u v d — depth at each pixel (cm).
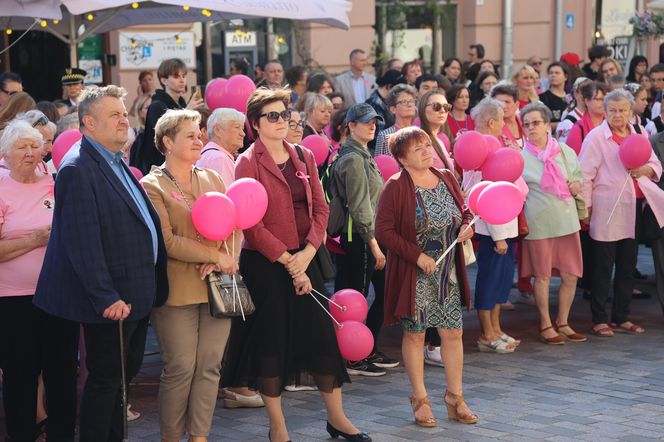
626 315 1273
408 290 885
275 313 812
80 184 716
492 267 1153
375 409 950
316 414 934
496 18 2706
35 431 833
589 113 1328
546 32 2755
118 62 2214
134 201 738
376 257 1043
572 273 1214
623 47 2767
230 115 938
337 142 1230
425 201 885
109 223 724
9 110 999
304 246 833
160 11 1656
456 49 2736
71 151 742
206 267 766
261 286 812
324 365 828
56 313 733
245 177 808
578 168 1218
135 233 733
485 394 994
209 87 1130
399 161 895
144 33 2223
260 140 827
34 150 812
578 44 2795
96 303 708
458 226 895
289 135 1036
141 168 1175
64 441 833
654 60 2811
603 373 1072
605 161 1245
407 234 882
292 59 2522
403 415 930
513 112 1265
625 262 1262
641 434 864
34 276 805
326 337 830
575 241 1218
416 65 1789
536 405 955
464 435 866
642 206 1281
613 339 1232
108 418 745
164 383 779
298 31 2483
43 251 812
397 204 884
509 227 1127
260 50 2503
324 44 2506
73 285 727
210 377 783
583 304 1428
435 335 1112
